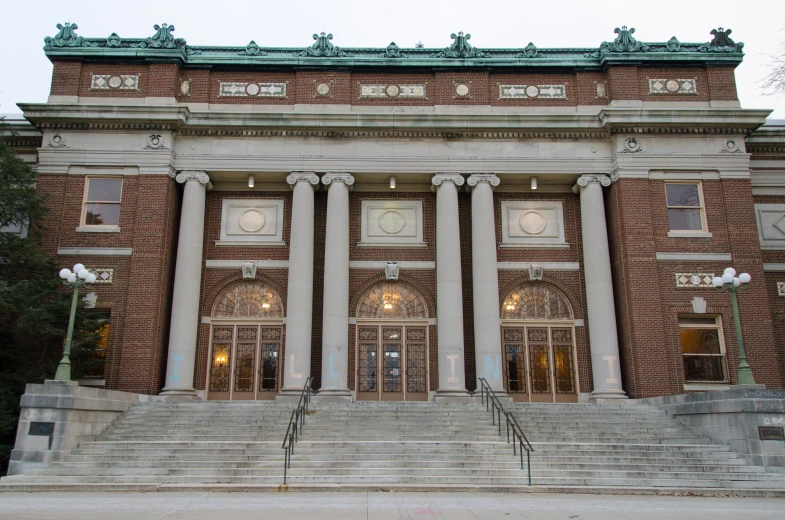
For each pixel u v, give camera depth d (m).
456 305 24.66
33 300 21.06
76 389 17.77
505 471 15.88
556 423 19.72
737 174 25.75
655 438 18.80
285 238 26.55
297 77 27.05
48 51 26.36
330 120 25.89
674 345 24.14
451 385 23.77
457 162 26.11
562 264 26.53
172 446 17.36
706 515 11.59
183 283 24.48
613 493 14.73
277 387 25.25
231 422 19.47
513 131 26.33
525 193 27.23
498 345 24.38
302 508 11.86
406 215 27.08
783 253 27.52
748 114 25.64
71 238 24.58
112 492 14.50
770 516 11.54
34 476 15.66
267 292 26.16
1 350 22.39
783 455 16.77
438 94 27.02
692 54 26.97
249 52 27.33
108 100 26.14
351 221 26.91
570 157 26.19
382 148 26.19
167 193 25.11
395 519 10.70
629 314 24.42
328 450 17.05
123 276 24.27
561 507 12.39
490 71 27.38
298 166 25.92
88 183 25.38
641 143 25.92
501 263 26.48
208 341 25.52
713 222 25.39
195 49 27.42
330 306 24.47
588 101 27.03
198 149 25.97
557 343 25.98
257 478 15.33
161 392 23.36
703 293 24.67
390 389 25.50
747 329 24.31
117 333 23.69
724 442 17.95
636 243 24.89
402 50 27.55
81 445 17.42
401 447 17.31
